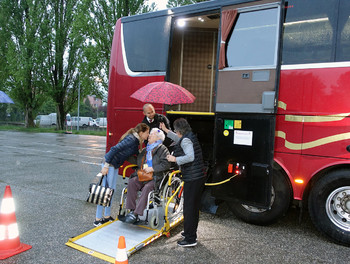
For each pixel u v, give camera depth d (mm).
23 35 30500
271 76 4168
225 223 4648
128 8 20875
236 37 4512
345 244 3844
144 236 3861
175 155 3793
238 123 4406
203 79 7336
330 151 3844
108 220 4402
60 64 30406
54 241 3812
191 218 3684
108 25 21031
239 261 3406
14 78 31453
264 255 3574
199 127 6305
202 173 3730
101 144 16641
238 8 4527
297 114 4062
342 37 3834
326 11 3951
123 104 5965
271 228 4473
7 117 66875
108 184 4242
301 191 4059
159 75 5547
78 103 29953
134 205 4102
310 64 4000
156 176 4219
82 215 4828
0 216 3473
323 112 3889
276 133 4227
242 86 4383
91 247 3580
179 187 4324
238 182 4371
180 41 7289
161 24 5621
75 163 9695
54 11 29297
